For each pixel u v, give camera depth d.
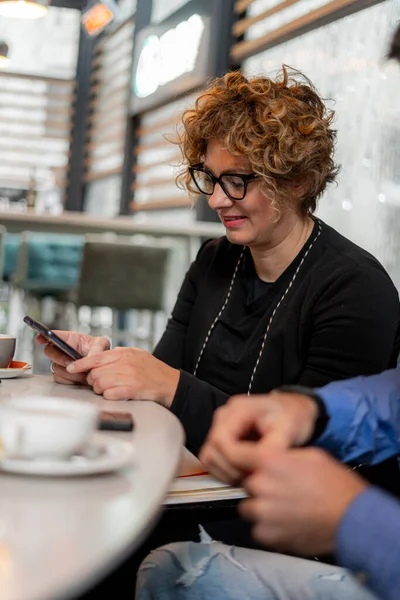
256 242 1.54
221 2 5.22
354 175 3.89
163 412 1.09
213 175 1.53
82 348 1.42
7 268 5.69
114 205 7.45
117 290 4.55
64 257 5.23
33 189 6.68
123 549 0.51
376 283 1.48
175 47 5.94
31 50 8.09
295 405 0.78
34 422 0.69
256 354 1.53
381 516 0.58
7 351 1.37
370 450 0.90
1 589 0.42
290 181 1.52
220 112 1.50
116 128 7.44
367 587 0.59
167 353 1.73
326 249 1.55
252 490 0.61
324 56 4.15
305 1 4.34
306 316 1.49
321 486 0.59
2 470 0.69
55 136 8.14
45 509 0.59
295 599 0.90
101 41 7.81
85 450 0.73
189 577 0.94
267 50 4.77
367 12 3.79
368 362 1.44
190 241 5.71
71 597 0.44
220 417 0.73
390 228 3.64
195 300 1.73
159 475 0.70
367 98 3.80
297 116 1.50
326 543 0.60
